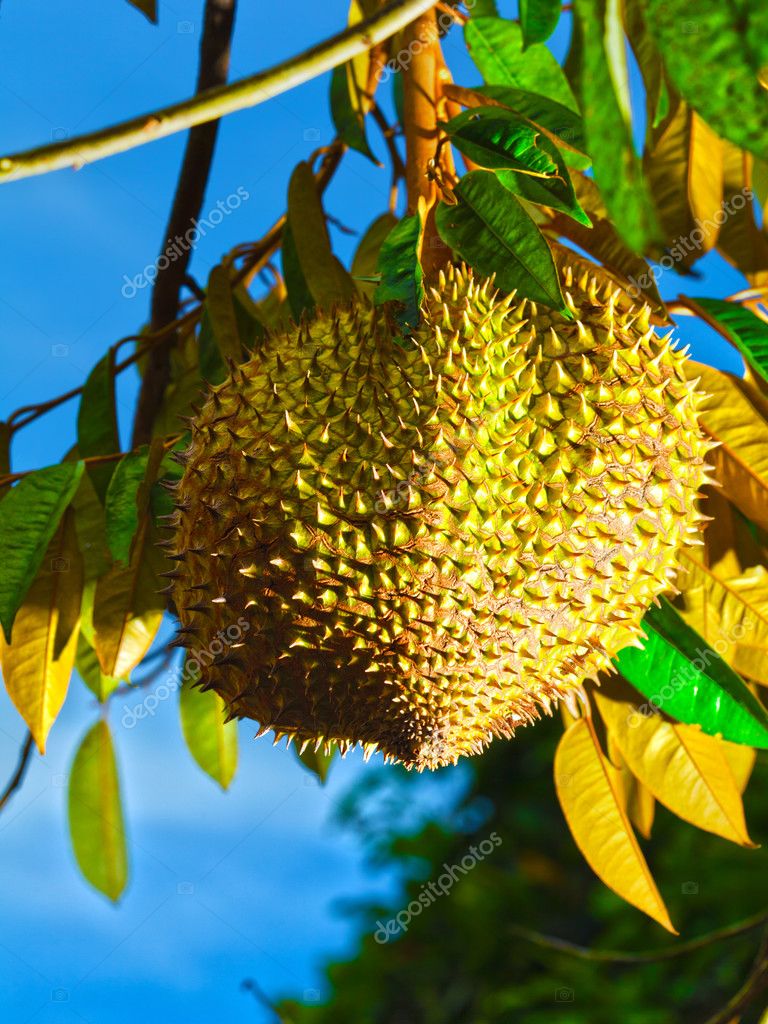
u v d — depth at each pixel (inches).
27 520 27.4
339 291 28.7
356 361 24.6
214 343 31.7
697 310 28.7
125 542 27.0
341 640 24.3
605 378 25.1
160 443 27.6
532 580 24.3
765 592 31.1
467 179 25.6
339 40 20.4
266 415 24.6
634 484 24.9
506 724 26.3
